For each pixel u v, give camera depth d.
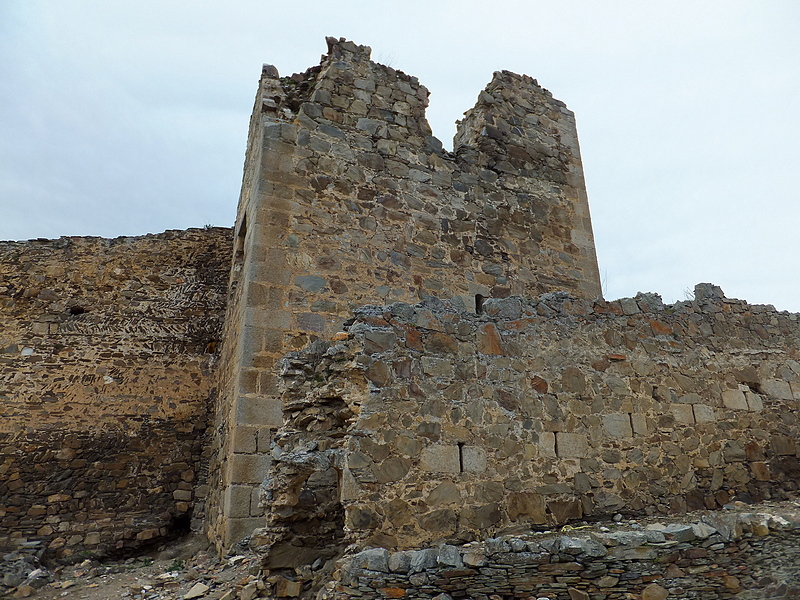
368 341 4.50
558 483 4.81
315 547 4.47
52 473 8.95
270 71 8.86
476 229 9.19
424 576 3.74
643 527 4.39
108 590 6.30
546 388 5.06
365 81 9.19
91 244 10.64
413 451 4.35
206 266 10.91
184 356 10.19
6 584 6.86
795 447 6.03
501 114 10.41
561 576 3.76
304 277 7.57
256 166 8.27
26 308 9.95
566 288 9.66
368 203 8.41
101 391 9.62
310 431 4.61
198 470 9.45
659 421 5.45
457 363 4.77
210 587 5.42
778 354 6.43
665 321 5.91
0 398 9.24
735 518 4.22
